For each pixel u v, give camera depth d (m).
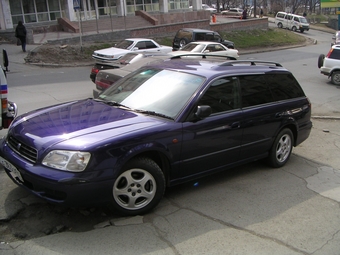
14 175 4.11
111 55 15.72
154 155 4.23
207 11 39.19
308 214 4.37
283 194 4.88
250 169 5.74
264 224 4.08
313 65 22.05
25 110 9.28
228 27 35.03
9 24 26.38
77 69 18.62
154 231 3.79
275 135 5.55
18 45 22.33
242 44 32.41
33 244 3.48
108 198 3.75
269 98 5.47
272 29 39.53
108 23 30.20
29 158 3.78
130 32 26.59
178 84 4.75
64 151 3.58
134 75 5.38
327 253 3.60
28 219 3.91
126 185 3.89
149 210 4.15
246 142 5.09
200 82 4.68
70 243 3.52
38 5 28.23
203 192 4.82
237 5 85.38
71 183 3.49
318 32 50.59
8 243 3.48
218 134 4.64
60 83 13.95
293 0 72.62
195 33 22.88
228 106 4.85
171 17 35.88
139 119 4.21
